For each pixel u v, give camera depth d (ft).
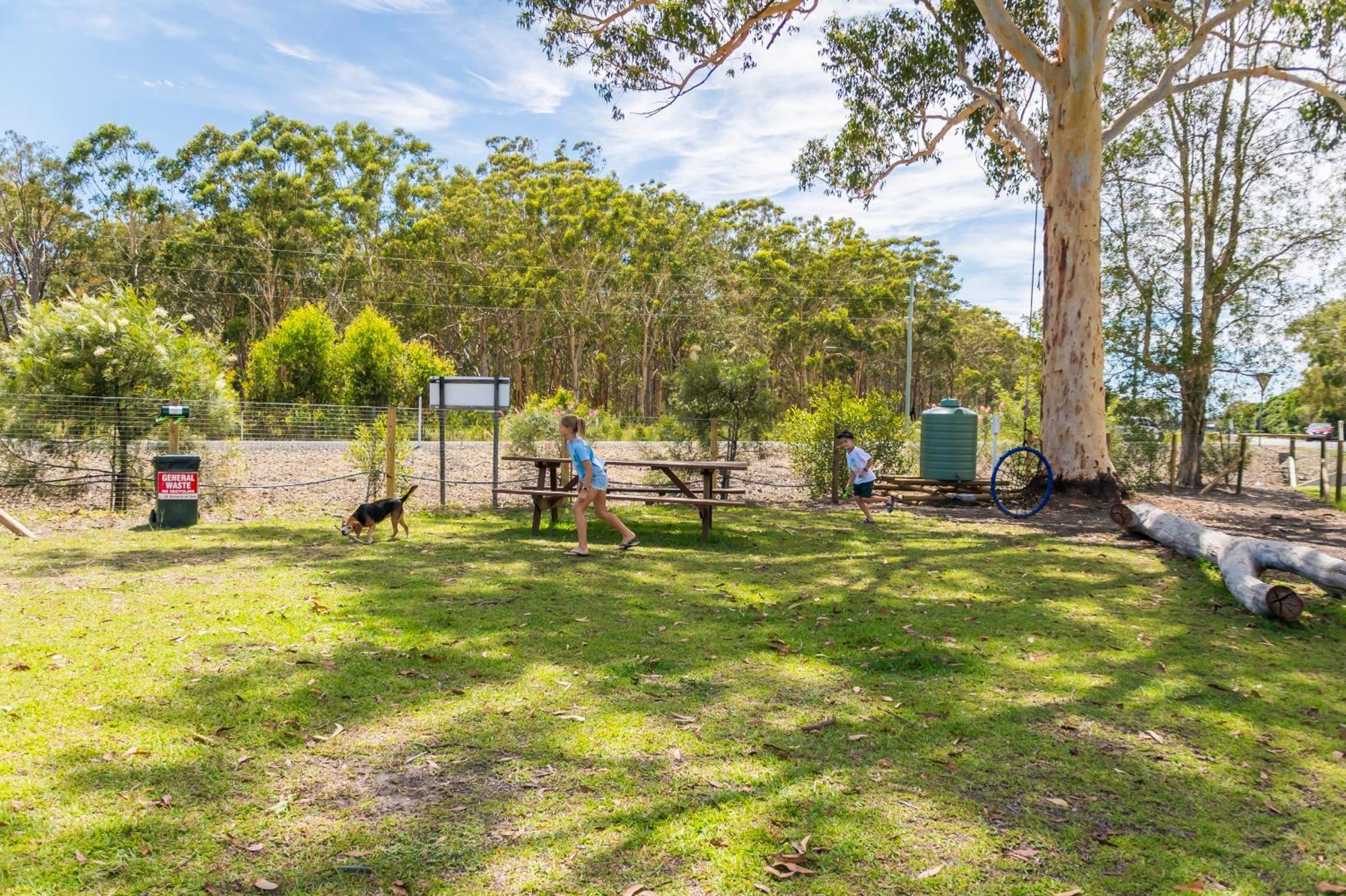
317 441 64.95
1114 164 66.95
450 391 41.11
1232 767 12.44
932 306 215.10
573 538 32.27
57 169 161.48
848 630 19.30
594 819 10.16
